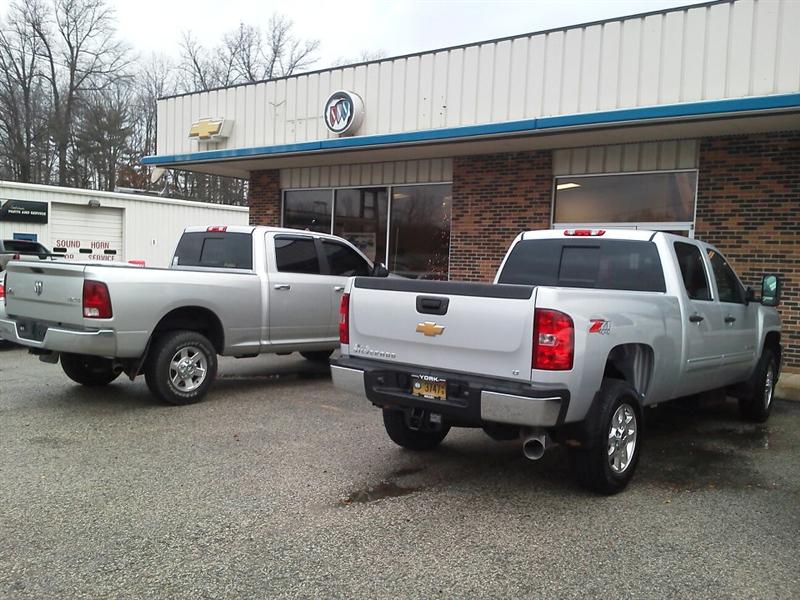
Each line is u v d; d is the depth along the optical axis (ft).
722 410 25.12
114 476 15.39
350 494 14.69
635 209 35.50
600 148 36.14
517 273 20.18
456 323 14.32
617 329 14.58
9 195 62.69
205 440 18.54
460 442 19.44
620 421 15.07
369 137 38.37
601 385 14.60
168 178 138.92
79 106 138.82
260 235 25.84
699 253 19.56
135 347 21.15
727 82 29.60
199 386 23.02
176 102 51.88
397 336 15.40
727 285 21.09
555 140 34.88
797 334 30.96
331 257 28.35
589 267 18.94
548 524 13.24
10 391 24.54
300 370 30.76
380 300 15.75
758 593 10.54
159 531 12.43
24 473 15.43
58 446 17.62
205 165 50.52
